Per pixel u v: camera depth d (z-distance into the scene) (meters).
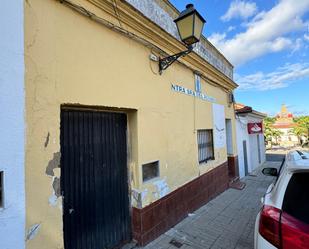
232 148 9.80
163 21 4.93
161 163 4.55
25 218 2.23
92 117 3.50
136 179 3.99
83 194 3.28
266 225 2.22
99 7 3.21
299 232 2.02
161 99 4.65
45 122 2.48
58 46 2.67
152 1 4.59
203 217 5.39
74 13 2.89
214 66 7.55
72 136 3.18
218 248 4.04
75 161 3.20
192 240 4.28
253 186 9.05
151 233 4.15
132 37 3.81
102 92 3.23
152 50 4.39
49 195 2.48
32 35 2.39
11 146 2.14
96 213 3.45
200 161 6.67
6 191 2.08
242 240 4.34
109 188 3.70
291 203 2.24
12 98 2.16
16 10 2.23
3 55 2.11
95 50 3.15
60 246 2.57
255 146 14.70
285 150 33.09
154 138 4.38
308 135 43.31
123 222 3.90
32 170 2.32
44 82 2.49
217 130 7.79
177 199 5.01
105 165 3.66
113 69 3.45
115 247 3.72
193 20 3.99
